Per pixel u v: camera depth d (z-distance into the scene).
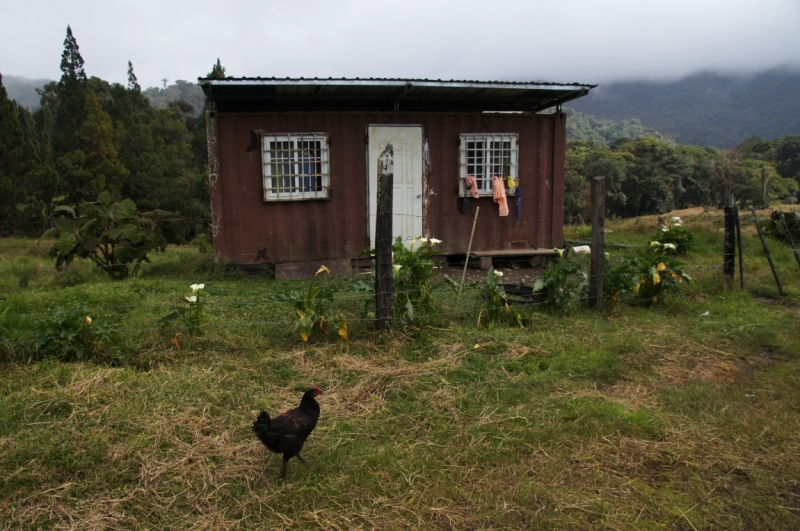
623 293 7.35
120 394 4.48
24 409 4.18
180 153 41.19
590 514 3.27
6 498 3.26
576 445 3.99
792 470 3.74
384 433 4.10
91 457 3.63
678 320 6.79
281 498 3.35
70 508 3.20
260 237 9.53
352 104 10.71
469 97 10.12
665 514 3.29
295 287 8.31
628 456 3.88
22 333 5.43
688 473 3.70
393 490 3.45
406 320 5.98
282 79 8.44
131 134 36.69
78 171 31.53
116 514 3.16
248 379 4.86
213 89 8.96
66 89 37.22
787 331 6.45
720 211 25.53
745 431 4.22
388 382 4.85
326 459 3.74
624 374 5.23
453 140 10.16
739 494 3.50
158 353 5.28
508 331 6.14
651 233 15.73
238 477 3.54
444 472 3.63
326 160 9.54
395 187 9.98
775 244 12.12
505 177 10.42
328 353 5.43
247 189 9.40
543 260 10.62
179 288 7.98
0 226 23.02
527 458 3.83
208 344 5.52
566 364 5.32
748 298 7.80
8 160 25.97
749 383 5.10
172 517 3.16
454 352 5.50
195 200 34.03
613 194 46.81
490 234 10.58
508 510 3.28
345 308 6.79
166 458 3.69
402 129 9.87
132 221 9.25
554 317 6.69
